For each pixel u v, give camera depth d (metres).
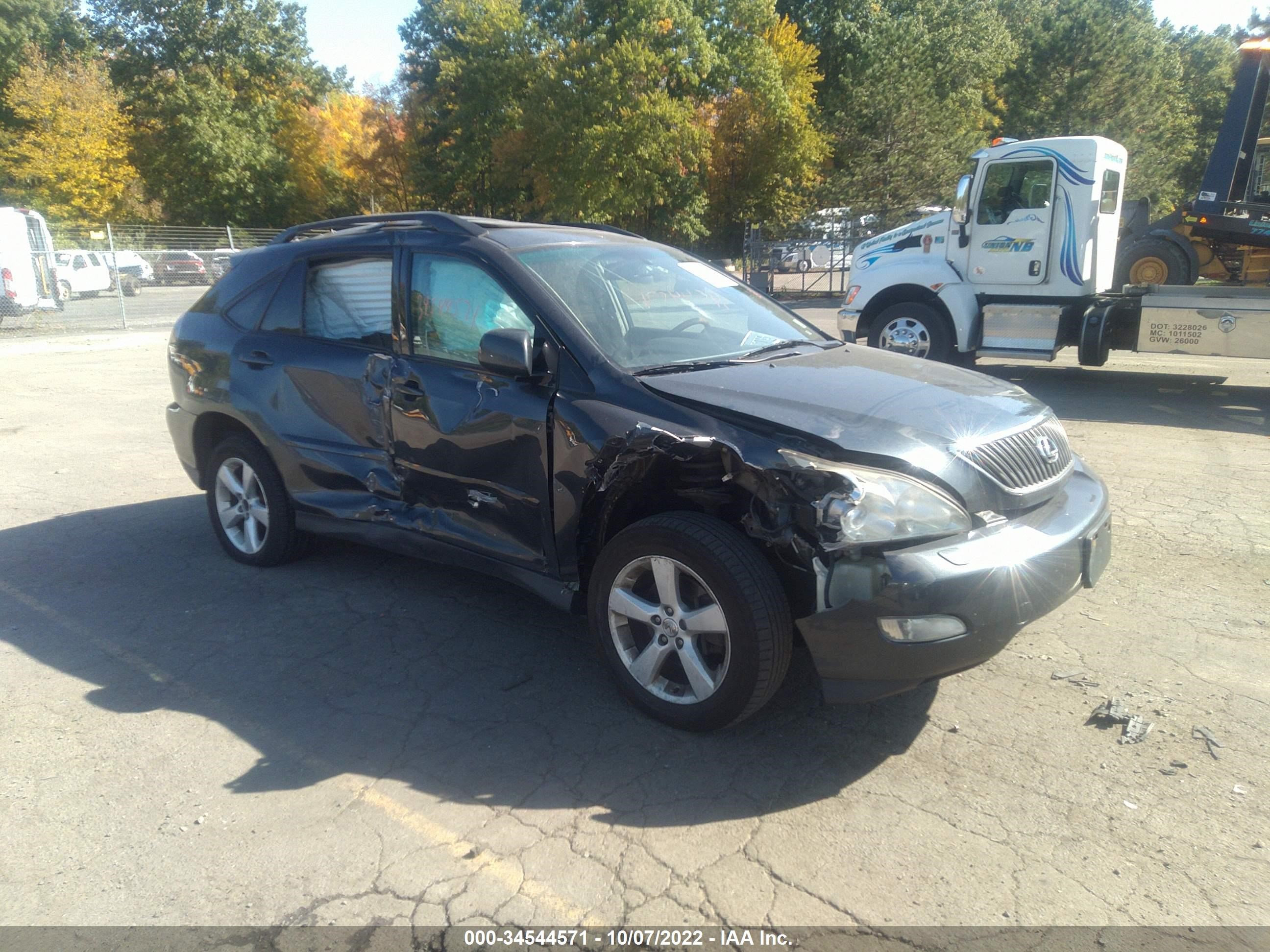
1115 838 2.76
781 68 36.06
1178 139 41.62
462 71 41.03
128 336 18.77
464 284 3.98
